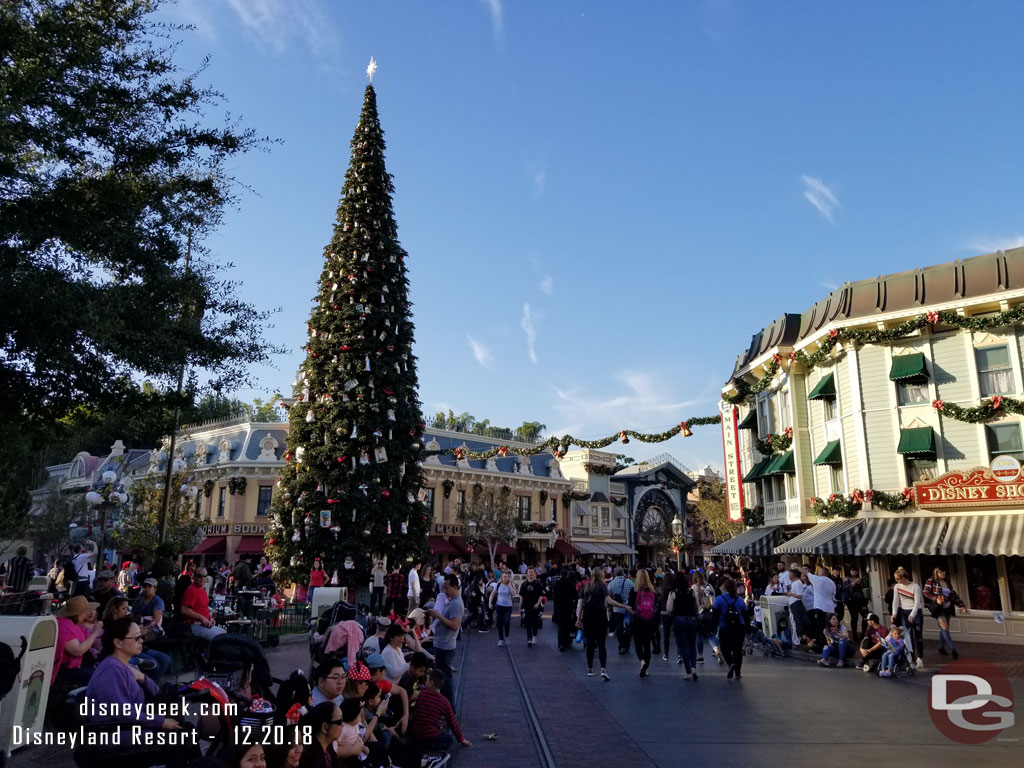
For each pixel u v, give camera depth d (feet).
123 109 36.27
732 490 103.09
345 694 21.36
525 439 196.03
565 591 57.16
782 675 43.83
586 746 26.43
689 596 42.70
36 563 131.54
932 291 74.64
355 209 93.04
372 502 78.95
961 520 68.33
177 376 38.29
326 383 84.94
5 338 31.22
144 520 79.87
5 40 32.12
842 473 80.33
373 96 100.12
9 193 32.91
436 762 23.29
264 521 133.80
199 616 36.47
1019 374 69.21
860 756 24.80
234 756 14.28
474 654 54.19
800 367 87.76
